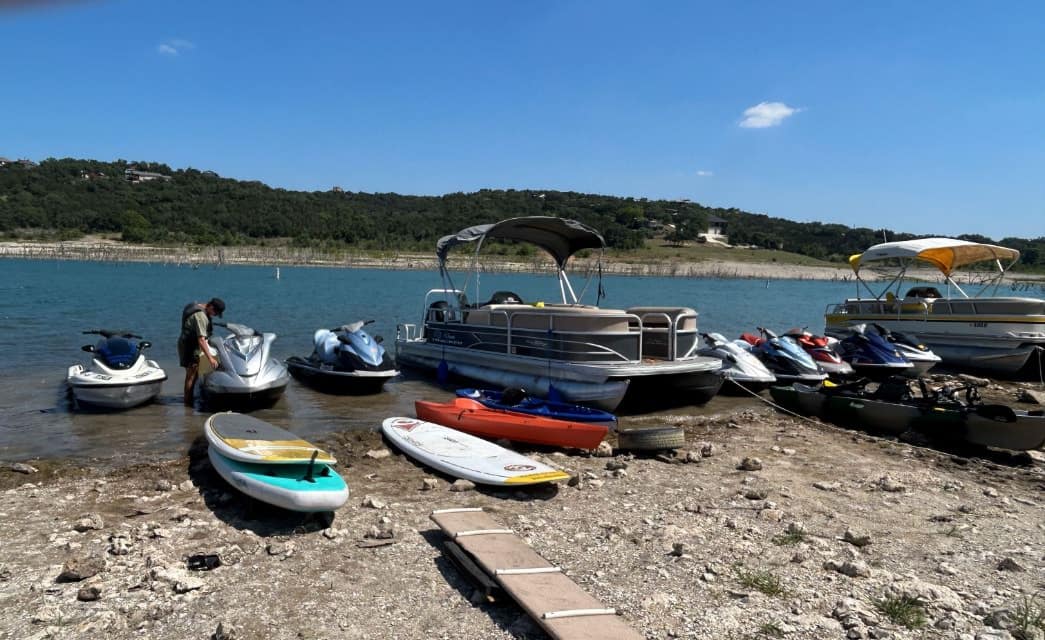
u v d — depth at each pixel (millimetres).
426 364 15836
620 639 4250
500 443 9766
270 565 5566
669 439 9211
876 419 10984
